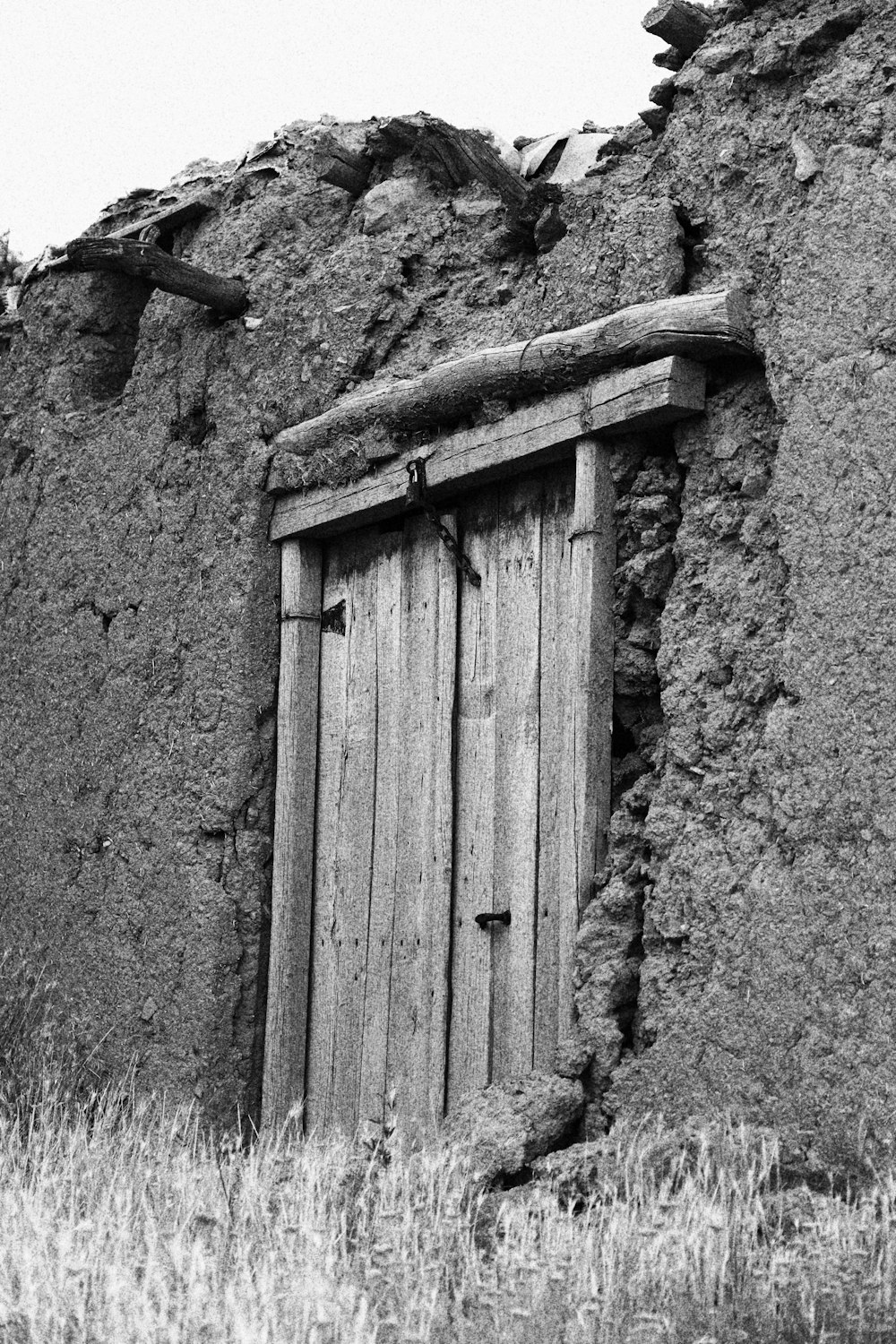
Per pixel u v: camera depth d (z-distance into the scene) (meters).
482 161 5.85
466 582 5.89
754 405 4.86
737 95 5.03
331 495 6.30
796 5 4.93
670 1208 4.14
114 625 7.26
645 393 4.95
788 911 4.39
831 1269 3.60
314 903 6.39
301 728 6.44
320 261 6.65
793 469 4.54
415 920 5.90
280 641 6.56
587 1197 4.62
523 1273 3.78
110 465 7.44
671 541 5.11
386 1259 3.93
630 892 4.93
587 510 5.20
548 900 5.36
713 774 4.72
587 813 5.09
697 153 5.08
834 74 4.69
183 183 7.55
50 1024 7.16
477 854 5.68
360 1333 3.40
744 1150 4.25
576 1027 4.97
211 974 6.41
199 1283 3.73
